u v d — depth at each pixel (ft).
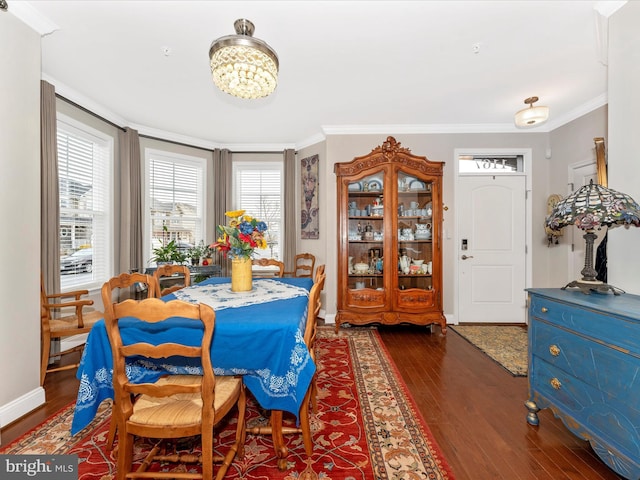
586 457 4.94
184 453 5.01
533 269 12.32
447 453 5.02
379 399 6.70
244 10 5.92
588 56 7.55
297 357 4.25
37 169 6.33
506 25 6.39
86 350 4.27
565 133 11.41
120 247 11.34
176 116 11.21
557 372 5.14
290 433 5.28
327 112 10.96
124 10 5.94
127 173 11.35
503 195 12.49
